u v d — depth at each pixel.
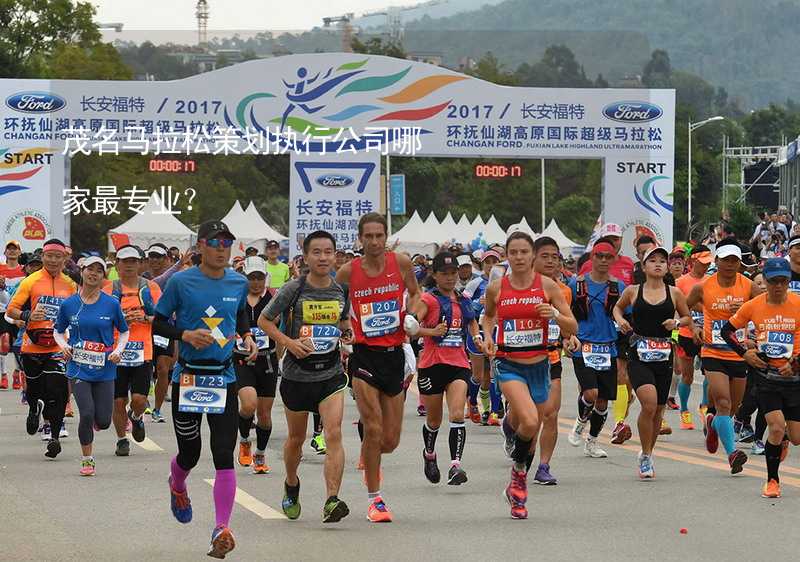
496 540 10.28
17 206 36.75
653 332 13.82
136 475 13.90
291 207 37.06
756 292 14.58
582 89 37.41
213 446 9.59
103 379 14.09
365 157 37.12
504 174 38.09
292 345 10.66
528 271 11.75
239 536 10.41
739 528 10.84
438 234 54.06
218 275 9.84
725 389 14.21
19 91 36.44
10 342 24.81
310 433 17.88
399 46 95.25
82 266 14.45
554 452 16.03
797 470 14.41
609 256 15.09
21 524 10.96
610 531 10.70
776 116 168.25
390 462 15.13
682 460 15.27
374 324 11.19
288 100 36.81
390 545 10.05
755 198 87.44
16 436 17.64
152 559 9.52
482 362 19.03
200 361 9.70
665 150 37.59
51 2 78.25
